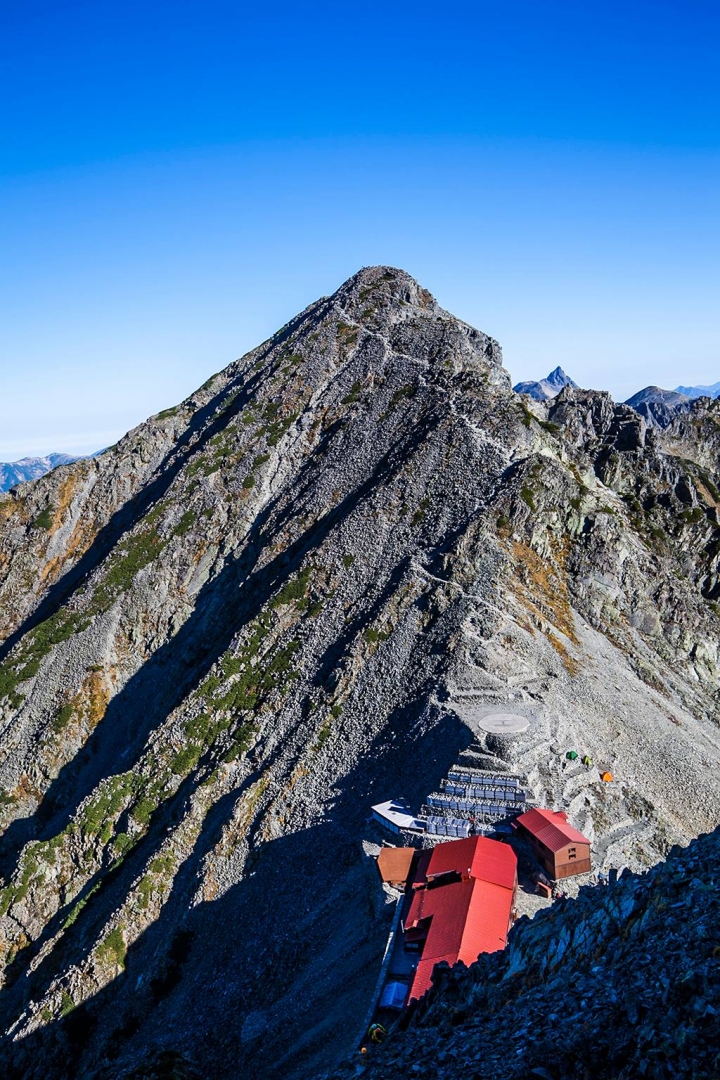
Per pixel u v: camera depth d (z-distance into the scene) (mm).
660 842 83750
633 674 115438
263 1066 67062
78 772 140875
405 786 90062
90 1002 91438
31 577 196750
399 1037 38281
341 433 165625
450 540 124625
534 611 116562
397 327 188375
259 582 147625
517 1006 33500
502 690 99125
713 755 104250
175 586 158500
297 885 87750
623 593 126750
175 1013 82500
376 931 71250
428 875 68625
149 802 113438
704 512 161500
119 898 100312
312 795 98375
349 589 126812
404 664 108750
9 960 108750
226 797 106000
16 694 150375
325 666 116438
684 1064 23219
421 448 142875
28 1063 89188
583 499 131625
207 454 179000
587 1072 25656
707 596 144375
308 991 72438
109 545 192625
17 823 137000
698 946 28406
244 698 119500
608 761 95312
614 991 29078
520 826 75375
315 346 192500
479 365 172750
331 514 148125
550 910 40781
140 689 148375
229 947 86062
